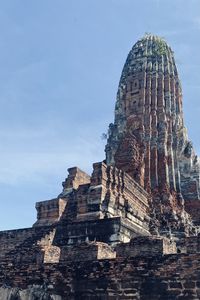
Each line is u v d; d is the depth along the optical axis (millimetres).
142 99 60344
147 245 27109
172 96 61219
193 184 55781
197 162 57281
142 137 57781
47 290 27328
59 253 30688
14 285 28688
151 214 51562
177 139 58219
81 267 26797
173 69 63562
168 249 27266
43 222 45188
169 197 53188
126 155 56219
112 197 42875
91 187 43125
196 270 22938
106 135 61219
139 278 24469
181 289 23031
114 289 25062
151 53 63812
